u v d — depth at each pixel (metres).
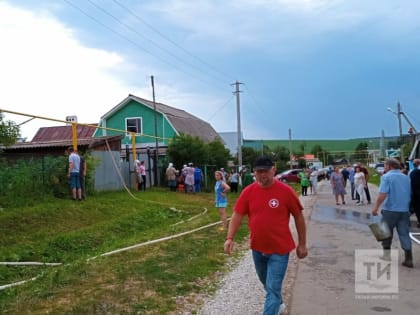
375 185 41.34
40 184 17.14
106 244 12.06
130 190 25.38
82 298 6.31
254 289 6.78
